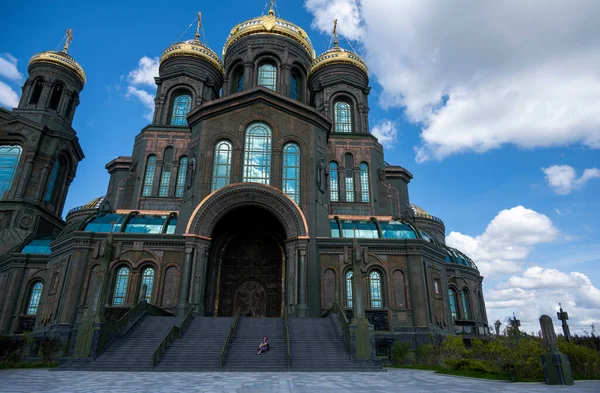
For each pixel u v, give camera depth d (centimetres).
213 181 3177
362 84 4912
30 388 1169
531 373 1530
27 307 3384
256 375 1582
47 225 4444
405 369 2156
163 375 1569
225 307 3177
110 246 2145
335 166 4453
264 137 3347
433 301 3053
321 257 3011
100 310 1978
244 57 4516
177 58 4731
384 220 3503
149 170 4216
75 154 5012
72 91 5056
